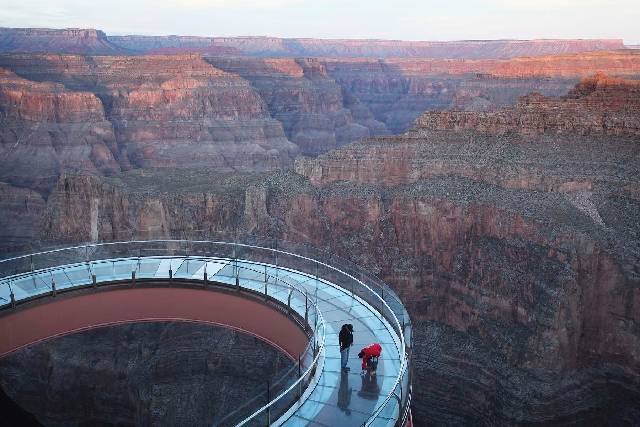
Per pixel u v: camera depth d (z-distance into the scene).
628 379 72.50
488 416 75.25
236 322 42.94
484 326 81.94
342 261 77.75
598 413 72.44
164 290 44.25
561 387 72.38
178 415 81.19
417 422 77.56
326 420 28.66
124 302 43.84
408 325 34.97
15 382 82.81
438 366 81.88
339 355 33.94
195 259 48.31
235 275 44.78
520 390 73.00
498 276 82.75
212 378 82.88
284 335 39.53
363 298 41.09
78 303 42.47
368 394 30.58
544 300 75.94
